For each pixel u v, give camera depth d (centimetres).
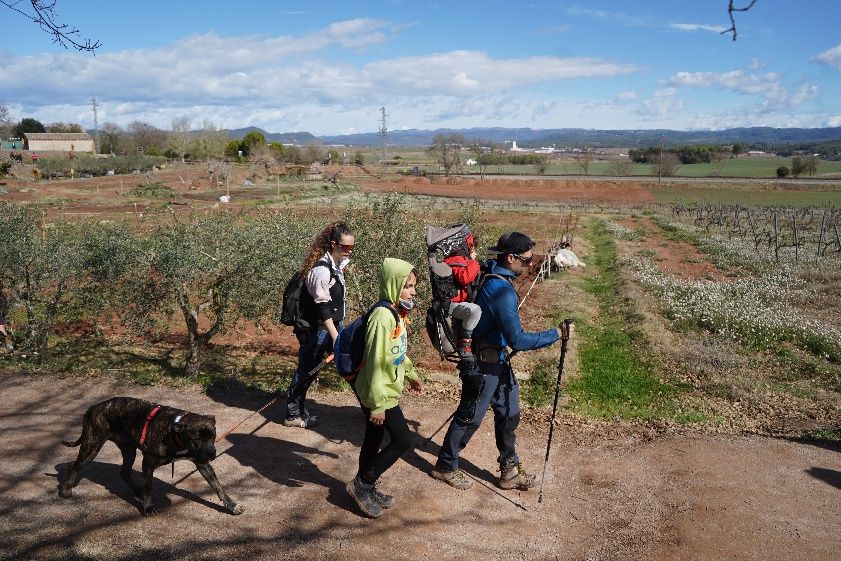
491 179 7225
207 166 6119
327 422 677
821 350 1170
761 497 531
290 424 656
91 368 849
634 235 2983
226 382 787
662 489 550
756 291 1678
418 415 709
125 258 795
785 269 2008
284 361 962
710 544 463
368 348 455
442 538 468
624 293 1678
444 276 549
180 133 8744
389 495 518
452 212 2800
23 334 943
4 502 482
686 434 696
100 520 465
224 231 818
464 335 514
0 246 861
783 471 584
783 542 466
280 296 816
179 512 482
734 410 847
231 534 455
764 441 666
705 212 4019
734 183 6800
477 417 534
